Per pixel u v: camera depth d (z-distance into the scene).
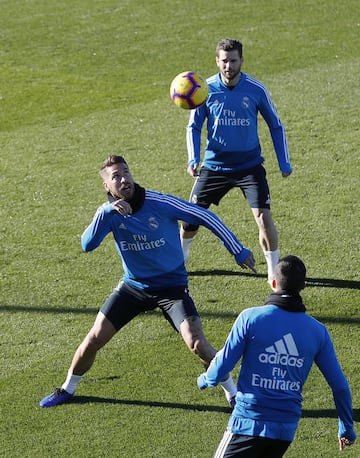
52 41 53.88
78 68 49.12
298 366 16.09
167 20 56.81
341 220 30.61
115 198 19.91
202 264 28.08
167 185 34.28
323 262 27.77
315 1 59.50
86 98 44.47
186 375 22.09
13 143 39.19
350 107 41.50
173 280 20.27
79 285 26.86
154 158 37.00
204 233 30.20
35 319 25.03
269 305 16.33
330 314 24.73
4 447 19.52
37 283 27.03
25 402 21.17
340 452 19.06
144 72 48.12
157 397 21.25
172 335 23.92
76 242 29.69
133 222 19.75
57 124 41.25
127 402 21.09
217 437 19.72
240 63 25.62
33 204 32.81
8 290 26.67
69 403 21.11
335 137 38.19
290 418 16.14
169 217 19.91
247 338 16.16
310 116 40.62
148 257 19.98
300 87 44.50
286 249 28.69
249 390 16.19
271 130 26.58
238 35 53.34
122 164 19.66
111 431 20.02
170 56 50.47
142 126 40.59
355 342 23.27
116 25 56.28
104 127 40.62
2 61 50.66
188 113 41.91
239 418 16.25
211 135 26.34
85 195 33.47
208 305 25.53
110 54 51.16
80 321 24.84
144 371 22.31
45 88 46.06
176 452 19.23
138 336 23.91
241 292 26.25
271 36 52.91
